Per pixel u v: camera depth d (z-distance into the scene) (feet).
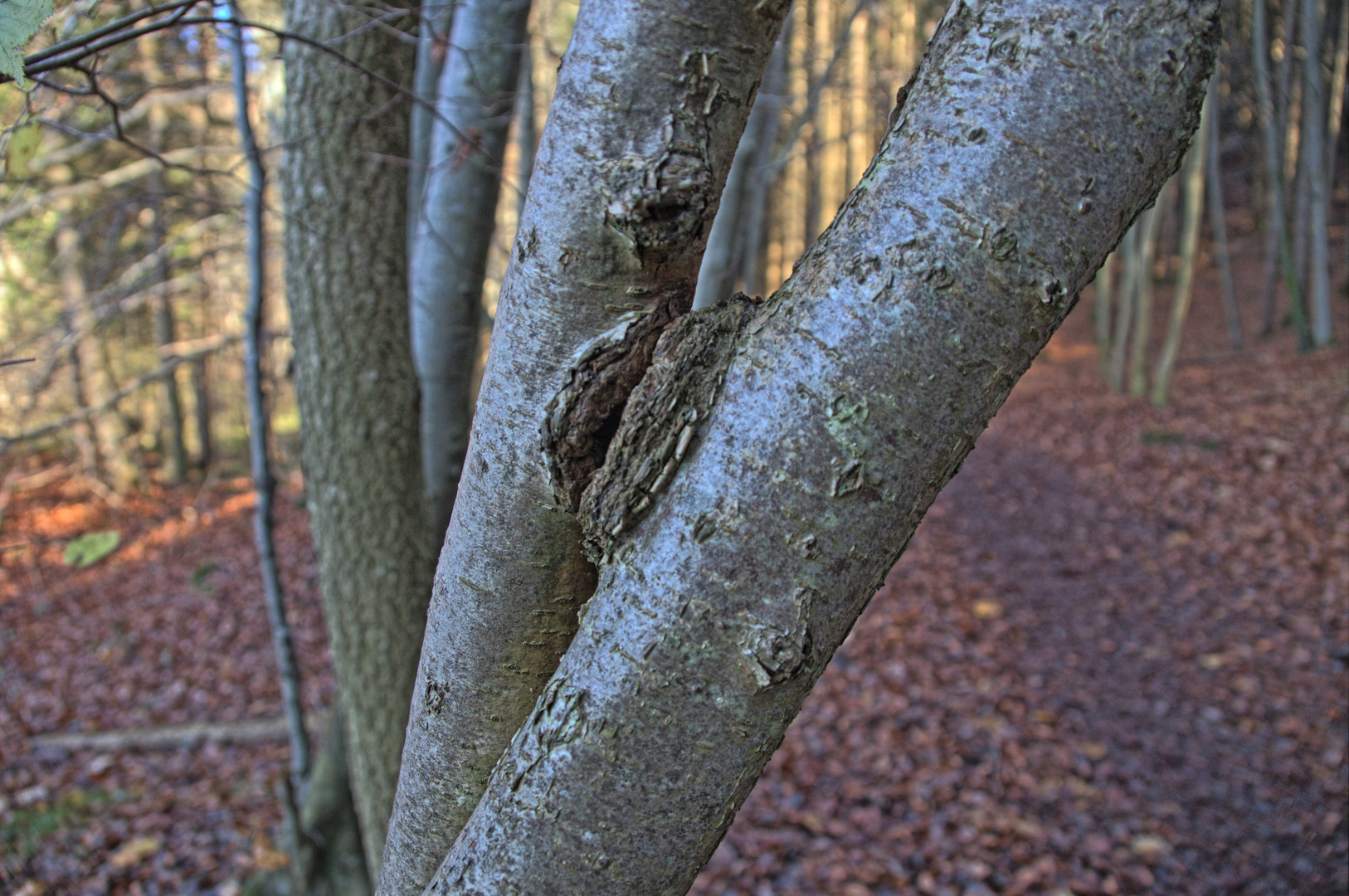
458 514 2.76
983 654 18.85
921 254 2.02
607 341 2.44
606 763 2.15
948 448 2.09
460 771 2.83
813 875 12.44
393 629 7.19
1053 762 14.75
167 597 27.55
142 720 20.74
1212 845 12.52
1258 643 17.94
